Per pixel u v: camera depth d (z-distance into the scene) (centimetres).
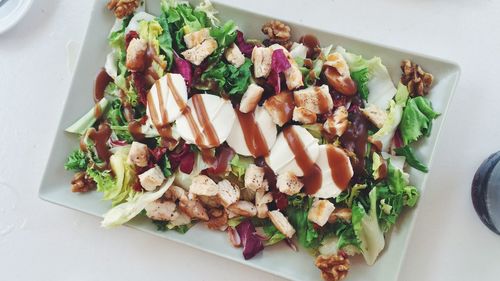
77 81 56
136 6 55
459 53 58
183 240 55
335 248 54
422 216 58
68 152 57
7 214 61
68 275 61
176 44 54
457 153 58
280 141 53
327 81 53
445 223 58
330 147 52
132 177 55
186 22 53
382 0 58
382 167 52
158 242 60
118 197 55
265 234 55
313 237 53
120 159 55
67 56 61
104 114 57
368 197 53
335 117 52
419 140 54
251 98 52
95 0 55
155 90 53
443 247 58
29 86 61
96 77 56
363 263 54
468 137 58
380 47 53
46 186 56
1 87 61
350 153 53
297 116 52
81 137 56
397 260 53
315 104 52
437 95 53
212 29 53
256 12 54
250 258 54
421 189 53
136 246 60
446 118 58
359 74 53
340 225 54
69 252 61
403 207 53
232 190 53
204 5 54
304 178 53
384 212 53
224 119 52
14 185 61
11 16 60
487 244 58
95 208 56
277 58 52
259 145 53
